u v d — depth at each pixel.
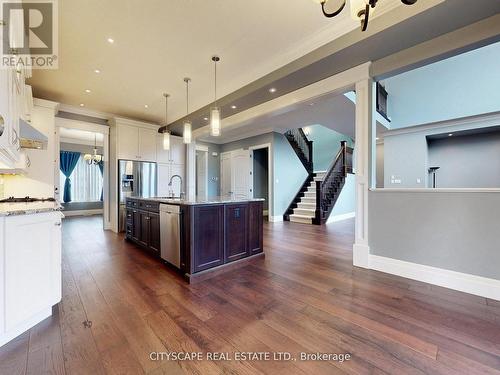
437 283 2.46
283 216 7.17
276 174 7.01
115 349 1.48
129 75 3.62
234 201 3.01
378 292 2.28
